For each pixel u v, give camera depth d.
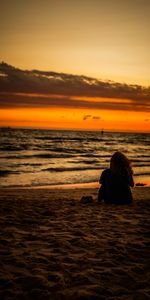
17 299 2.76
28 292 2.89
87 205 7.71
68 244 4.38
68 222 5.82
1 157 36.19
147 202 8.31
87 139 117.31
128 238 4.78
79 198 10.43
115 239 4.70
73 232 5.05
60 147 61.34
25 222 5.79
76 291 2.91
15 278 3.17
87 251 4.10
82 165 28.69
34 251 4.07
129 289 3.01
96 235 4.93
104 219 6.09
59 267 3.51
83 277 3.22
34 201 8.66
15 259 3.73
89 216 6.36
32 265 3.56
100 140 114.44
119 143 95.12
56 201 8.66
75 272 3.38
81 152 49.56
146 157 43.47
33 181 18.05
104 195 7.97
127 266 3.61
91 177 20.23
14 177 19.59
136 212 6.80
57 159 35.53
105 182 7.91
